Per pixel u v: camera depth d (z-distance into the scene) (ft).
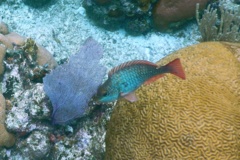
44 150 9.12
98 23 12.51
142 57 11.85
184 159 8.14
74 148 9.10
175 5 11.51
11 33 11.30
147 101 8.55
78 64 9.12
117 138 8.59
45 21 12.94
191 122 8.24
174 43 12.17
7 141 9.20
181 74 7.45
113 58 11.82
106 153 8.73
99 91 7.59
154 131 8.34
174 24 11.94
